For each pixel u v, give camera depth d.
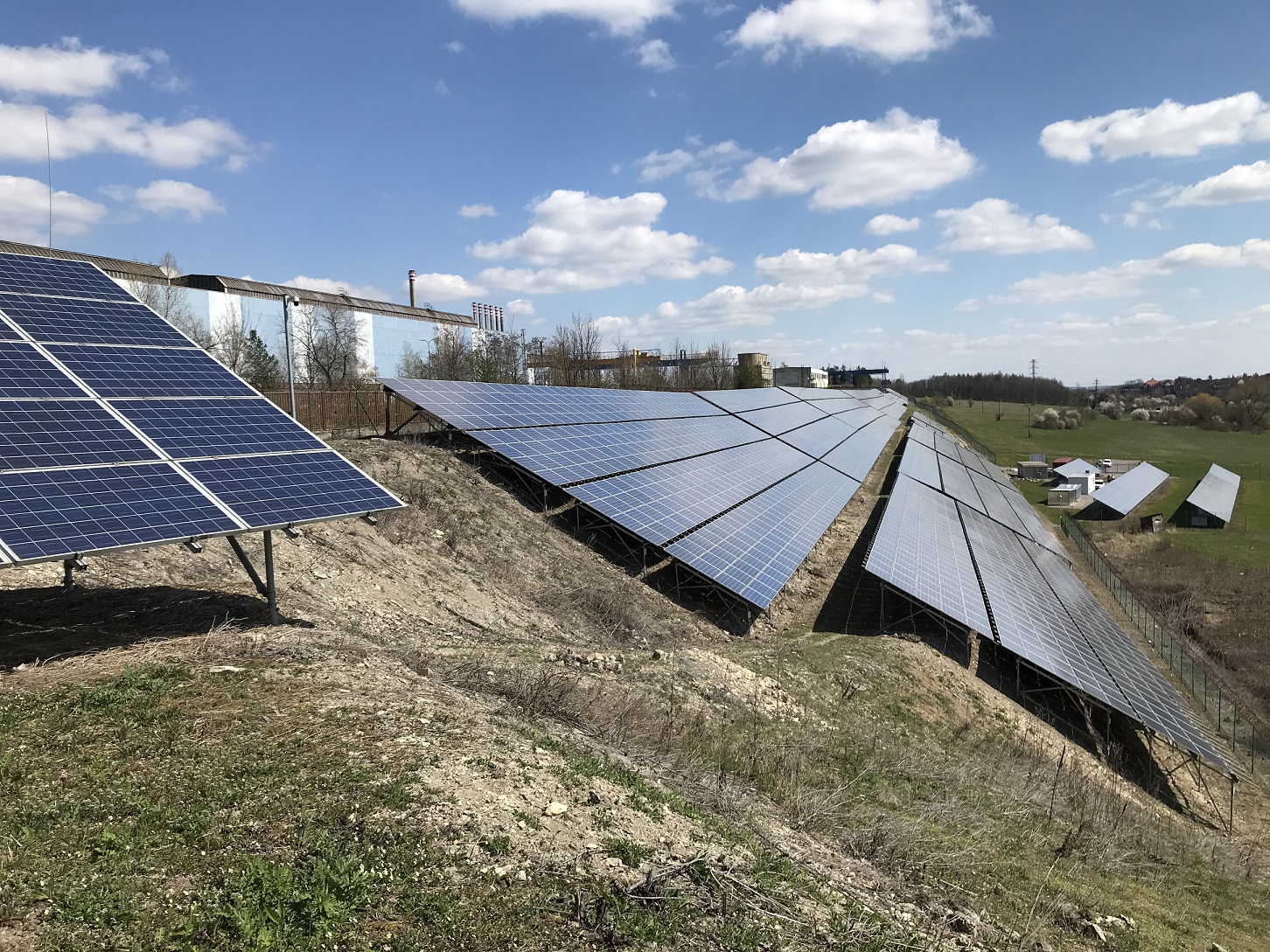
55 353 16.62
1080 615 38.81
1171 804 25.97
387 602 20.95
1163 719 28.50
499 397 40.47
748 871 10.40
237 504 14.85
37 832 8.77
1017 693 29.77
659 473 38.47
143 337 18.80
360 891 8.23
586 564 30.20
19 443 13.73
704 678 20.72
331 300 80.00
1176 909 15.32
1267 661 43.00
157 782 10.04
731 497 39.25
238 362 60.12
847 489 53.41
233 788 10.00
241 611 16.98
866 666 26.05
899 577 30.31
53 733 10.97
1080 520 79.75
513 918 8.27
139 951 7.16
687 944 8.50
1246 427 169.12
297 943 7.49
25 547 11.79
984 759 22.27
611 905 8.80
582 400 46.53
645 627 26.86
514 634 22.20
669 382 113.06
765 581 30.86
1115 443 151.25
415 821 9.62
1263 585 56.47
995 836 16.19
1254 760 31.61
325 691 13.34
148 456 14.95
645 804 11.75
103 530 12.82
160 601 16.86
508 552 28.17
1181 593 54.03
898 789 17.61
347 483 16.91
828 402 101.62
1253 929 15.47
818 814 14.58
